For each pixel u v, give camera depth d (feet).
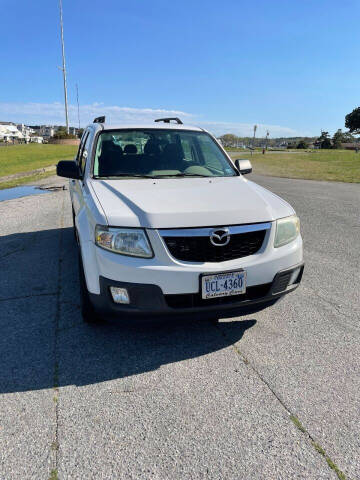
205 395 8.16
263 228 9.49
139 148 13.44
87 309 10.49
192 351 9.82
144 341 10.32
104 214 9.23
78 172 12.87
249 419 7.46
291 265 9.93
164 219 8.93
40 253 17.83
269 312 11.85
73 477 6.21
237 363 9.27
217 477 6.20
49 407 7.81
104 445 6.86
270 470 6.33
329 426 7.26
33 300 12.77
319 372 8.87
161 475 6.24
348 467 6.37
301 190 38.55
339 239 19.93
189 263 8.91
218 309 9.13
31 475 6.25
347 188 40.29
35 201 32.53
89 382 8.61
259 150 250.37
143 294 8.85
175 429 7.22
